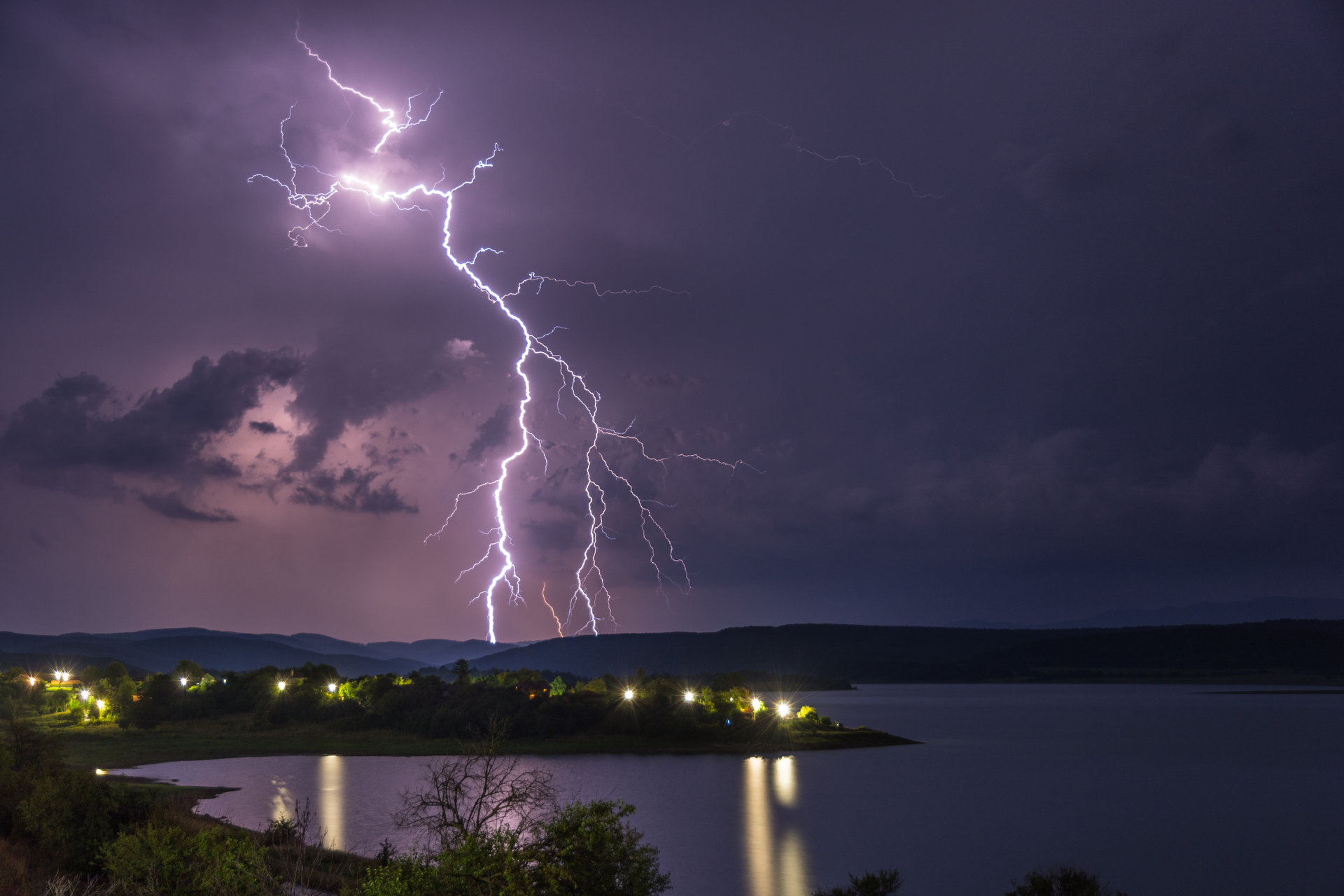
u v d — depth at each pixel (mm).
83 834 30609
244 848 17609
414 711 103312
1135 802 73375
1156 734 133625
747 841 54469
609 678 122250
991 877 46438
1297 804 73250
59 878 23234
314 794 62531
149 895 19094
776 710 114750
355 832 47438
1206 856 52969
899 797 73250
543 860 13547
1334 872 49281
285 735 100688
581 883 13391
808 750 102500
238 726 106438
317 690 115562
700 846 53188
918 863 49438
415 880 13266
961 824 61656
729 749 99125
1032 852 53156
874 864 48938
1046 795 76000
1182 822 64375
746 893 41969
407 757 86625
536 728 100250
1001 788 80000
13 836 32094
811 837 55969
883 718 173625
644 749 97188
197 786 67188
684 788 74938
